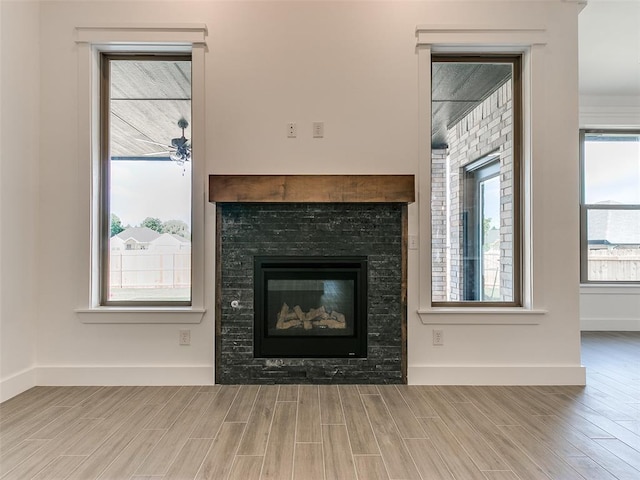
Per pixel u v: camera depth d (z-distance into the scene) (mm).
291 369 2785
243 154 2816
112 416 2246
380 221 2807
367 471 1698
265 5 2820
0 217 2490
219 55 2809
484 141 2992
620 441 1967
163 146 2955
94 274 2844
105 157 2939
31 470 1697
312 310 2834
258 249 2797
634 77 4098
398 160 2828
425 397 2545
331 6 2830
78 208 2791
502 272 2965
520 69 2959
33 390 2660
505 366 2795
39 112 2789
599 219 4676
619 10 2988
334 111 2828
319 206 2805
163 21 2799
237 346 2783
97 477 1648
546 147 2834
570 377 2787
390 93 2828
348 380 2787
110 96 2955
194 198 2795
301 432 2051
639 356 3492
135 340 2777
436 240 2949
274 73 2818
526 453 1849
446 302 2920
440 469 1714
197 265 2777
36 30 2773
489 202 2986
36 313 2773
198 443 1936
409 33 2828
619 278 4672
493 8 2826
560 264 2828
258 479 1639
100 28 2771
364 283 2797
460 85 2984
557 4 2826
